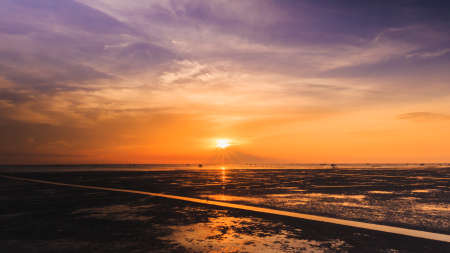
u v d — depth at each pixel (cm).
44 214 817
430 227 662
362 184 1908
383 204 1012
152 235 590
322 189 1550
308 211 866
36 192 1360
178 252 483
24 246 518
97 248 505
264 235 590
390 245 522
